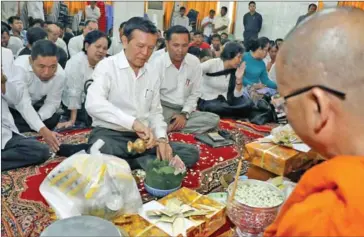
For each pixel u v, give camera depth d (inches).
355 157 20.1
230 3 283.3
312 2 244.1
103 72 67.3
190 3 294.0
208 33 281.6
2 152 67.0
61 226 32.4
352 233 17.7
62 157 75.1
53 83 92.1
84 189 42.9
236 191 43.4
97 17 245.4
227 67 116.3
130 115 67.7
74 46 168.4
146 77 70.7
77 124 102.4
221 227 45.0
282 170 55.3
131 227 39.8
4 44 153.0
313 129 21.2
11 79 73.4
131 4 214.8
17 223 50.6
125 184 43.6
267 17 267.1
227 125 109.3
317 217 18.7
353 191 18.4
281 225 20.2
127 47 66.6
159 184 57.0
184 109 97.1
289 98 21.5
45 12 249.1
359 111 20.0
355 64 19.5
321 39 20.1
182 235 38.4
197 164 75.2
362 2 218.5
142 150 59.7
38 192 59.9
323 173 20.1
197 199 46.0
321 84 19.9
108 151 66.2
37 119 75.9
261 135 101.9
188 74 97.0
